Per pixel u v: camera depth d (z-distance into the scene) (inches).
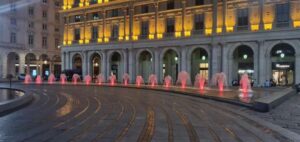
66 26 2915.8
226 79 1991.9
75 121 590.6
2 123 565.0
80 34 2824.8
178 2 2239.2
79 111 741.9
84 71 2770.7
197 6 2139.5
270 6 1860.2
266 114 707.4
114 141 424.8
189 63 2185.0
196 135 470.0
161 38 2295.8
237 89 1589.6
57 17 3634.4
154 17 2354.8
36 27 3393.2
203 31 2111.2
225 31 1999.3
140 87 1734.7
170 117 651.5
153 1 2343.8
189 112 736.3
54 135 461.7
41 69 3469.5
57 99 1064.2
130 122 581.9
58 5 3641.7
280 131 499.8
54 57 3599.9
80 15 2834.6
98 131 493.4
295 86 1520.7
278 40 1820.9
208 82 2082.9
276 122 599.5
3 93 1282.0
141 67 2503.7
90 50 2736.2
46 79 3061.0
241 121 605.9
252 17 1918.1
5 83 2284.7
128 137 450.0
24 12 3275.1
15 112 722.2
